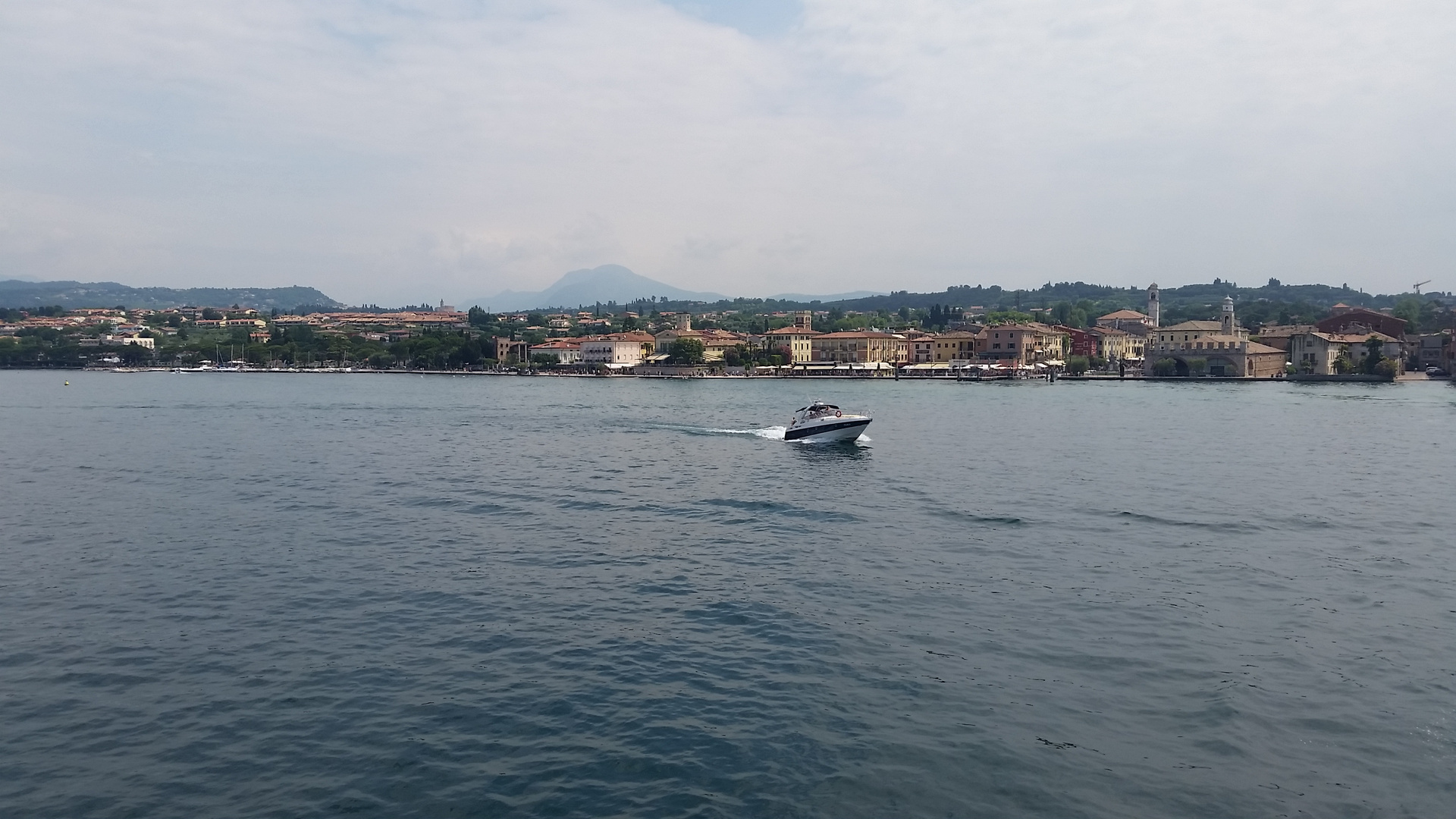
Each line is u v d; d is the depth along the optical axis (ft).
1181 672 125.70
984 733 108.88
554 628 143.54
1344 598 158.20
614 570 178.19
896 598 159.22
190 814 92.32
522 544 199.82
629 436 433.48
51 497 256.73
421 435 437.99
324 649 134.21
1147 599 157.58
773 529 215.72
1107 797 95.55
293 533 209.36
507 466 328.08
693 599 158.51
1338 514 231.91
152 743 106.01
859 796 95.81
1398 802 94.07
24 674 124.67
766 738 107.65
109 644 135.95
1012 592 162.20
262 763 101.81
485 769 100.83
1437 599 157.89
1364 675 124.36
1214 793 96.02
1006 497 258.78
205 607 153.07
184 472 309.83
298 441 412.57
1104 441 406.21
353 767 101.14
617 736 108.17
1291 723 110.52
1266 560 184.75
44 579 170.09
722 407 640.99
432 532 211.61
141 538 203.62
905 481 289.94
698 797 95.55
